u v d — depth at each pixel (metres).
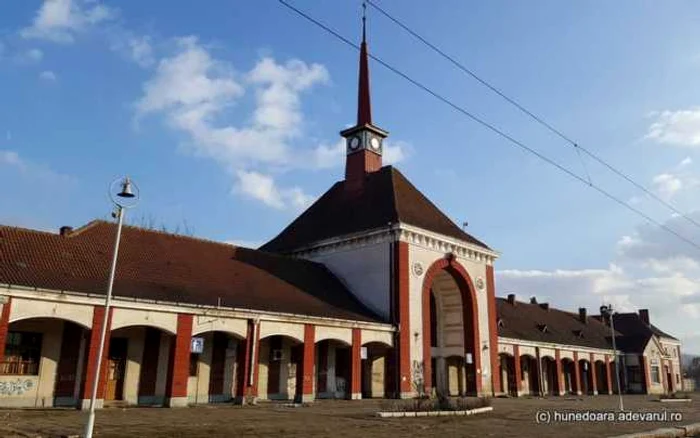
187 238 31.03
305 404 26.09
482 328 38.62
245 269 31.28
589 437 14.65
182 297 24.72
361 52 43.69
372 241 35.34
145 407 22.50
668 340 70.75
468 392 37.00
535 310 56.81
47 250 23.70
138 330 25.14
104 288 22.44
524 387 46.00
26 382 21.69
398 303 32.97
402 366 32.09
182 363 23.50
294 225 43.03
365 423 17.83
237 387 25.69
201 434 14.27
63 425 15.40
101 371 21.20
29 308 19.78
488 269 40.50
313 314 29.05
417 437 14.58
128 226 28.86
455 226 40.38
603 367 58.06
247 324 26.05
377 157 42.16
